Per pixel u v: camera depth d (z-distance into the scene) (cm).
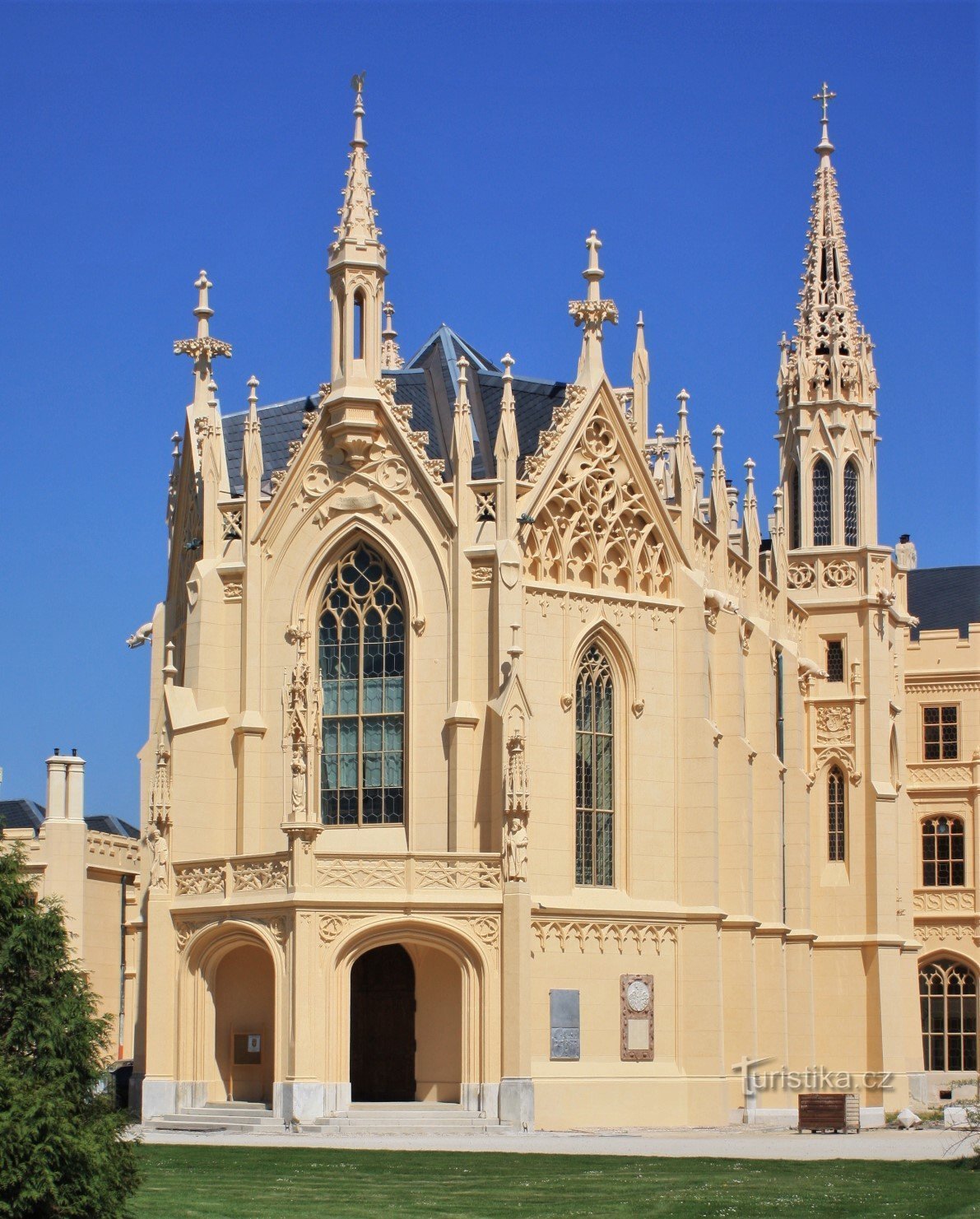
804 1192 3944
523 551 6088
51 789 7988
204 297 6775
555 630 6125
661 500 6431
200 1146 4819
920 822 9106
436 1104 5594
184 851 6059
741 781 6612
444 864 5600
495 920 5591
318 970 5469
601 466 6316
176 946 5841
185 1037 5778
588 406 6272
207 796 6147
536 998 5872
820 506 8269
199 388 6731
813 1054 7350
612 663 6297
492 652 5991
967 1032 8906
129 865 8369
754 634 7088
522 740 5669
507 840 5619
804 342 8381
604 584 6288
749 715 7044
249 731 6153
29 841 7944
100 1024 3306
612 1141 5247
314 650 6200
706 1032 6184
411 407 6178
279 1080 5438
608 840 6231
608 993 6044
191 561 6638
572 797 6078
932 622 9869
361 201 6291
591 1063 5959
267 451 6931
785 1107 6562
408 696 6047
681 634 6431
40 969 3303
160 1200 3644
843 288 8431
